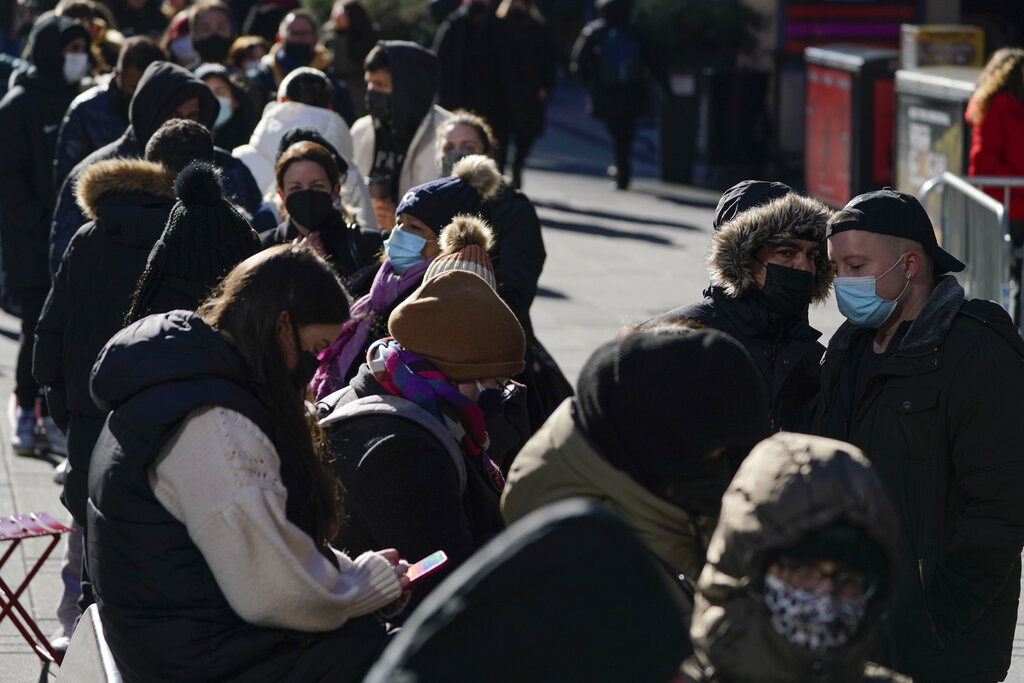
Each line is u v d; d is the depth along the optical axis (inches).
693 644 115.3
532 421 291.1
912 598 194.7
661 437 138.7
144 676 170.4
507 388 231.5
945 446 205.3
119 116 418.9
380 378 198.5
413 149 430.3
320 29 1051.3
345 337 255.3
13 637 303.4
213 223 235.6
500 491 212.8
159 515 165.0
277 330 170.7
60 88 448.1
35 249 437.7
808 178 920.3
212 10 598.5
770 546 113.0
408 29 999.0
